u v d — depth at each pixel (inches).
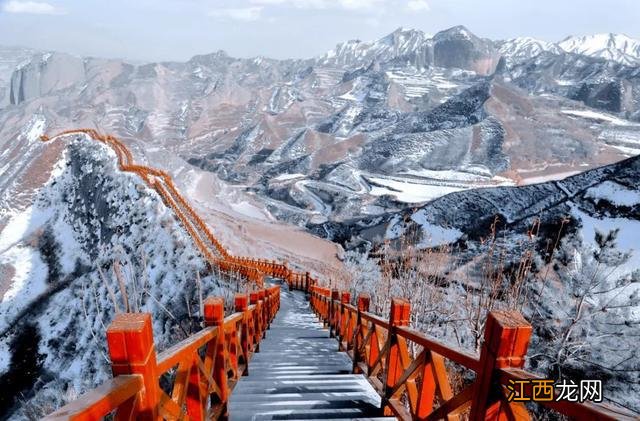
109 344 75.2
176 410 94.6
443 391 108.3
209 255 1031.6
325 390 192.5
